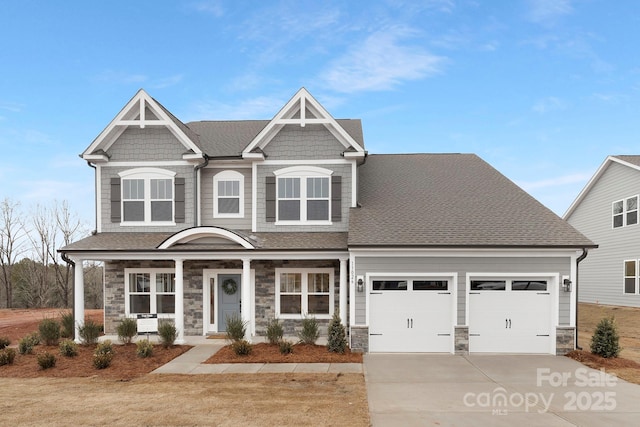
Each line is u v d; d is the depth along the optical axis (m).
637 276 25.69
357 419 8.26
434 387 10.44
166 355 13.77
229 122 21.30
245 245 15.30
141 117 17.28
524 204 16.59
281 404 9.14
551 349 14.09
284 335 16.80
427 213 16.11
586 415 8.57
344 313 15.28
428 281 14.49
